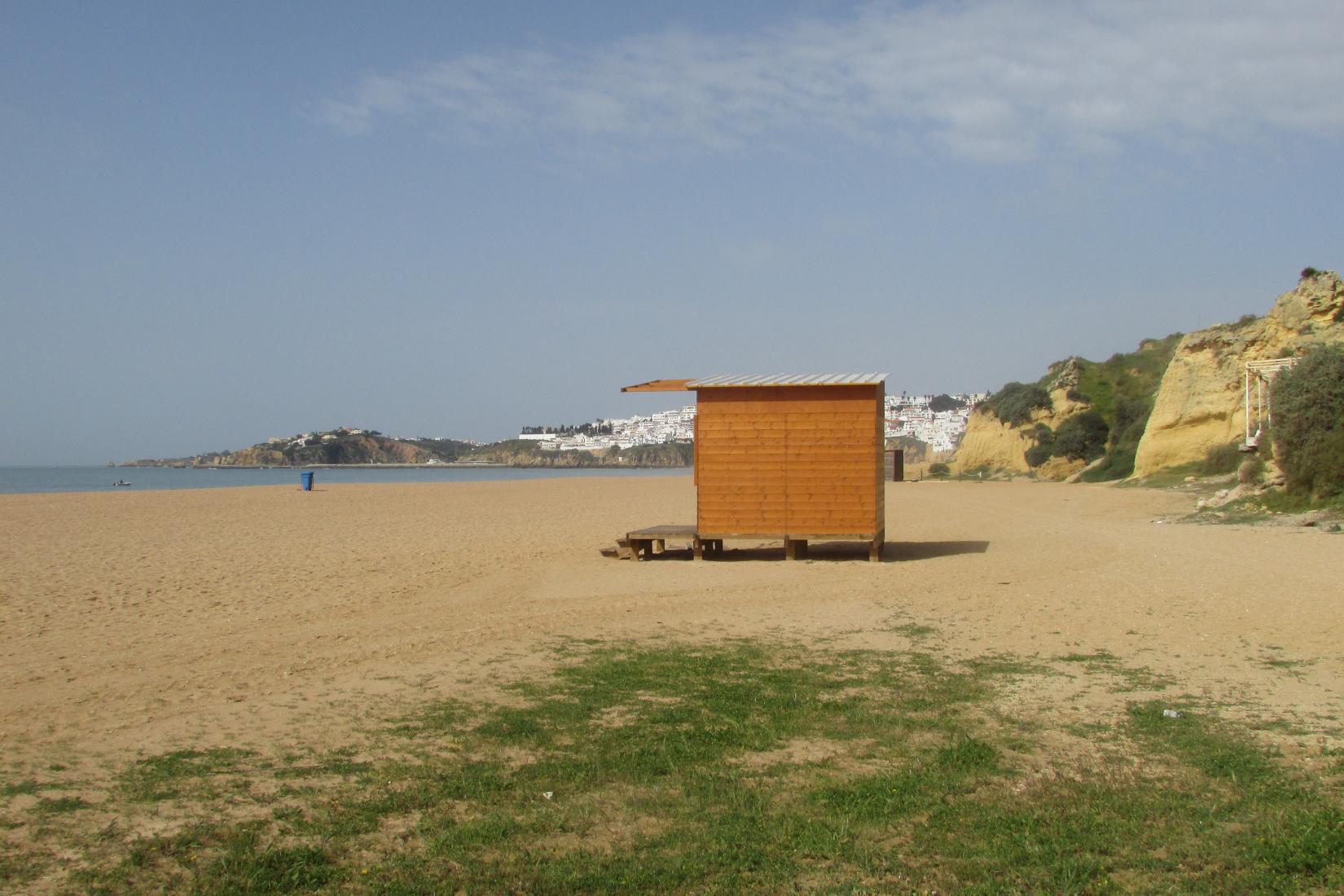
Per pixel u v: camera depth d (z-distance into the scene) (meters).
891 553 21.14
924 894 5.15
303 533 25.97
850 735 7.80
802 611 13.77
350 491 52.78
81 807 6.09
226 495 47.12
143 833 5.71
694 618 13.21
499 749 7.44
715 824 6.01
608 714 8.42
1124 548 20.48
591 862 5.47
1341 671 9.68
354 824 5.93
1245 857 5.50
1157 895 5.11
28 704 8.60
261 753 7.25
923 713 8.41
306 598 14.80
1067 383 72.25
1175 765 7.03
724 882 5.27
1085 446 66.31
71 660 10.39
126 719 8.12
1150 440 46.75
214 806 6.15
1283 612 12.77
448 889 5.14
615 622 12.88
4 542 22.97
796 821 6.07
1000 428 74.75
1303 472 25.06
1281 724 7.93
